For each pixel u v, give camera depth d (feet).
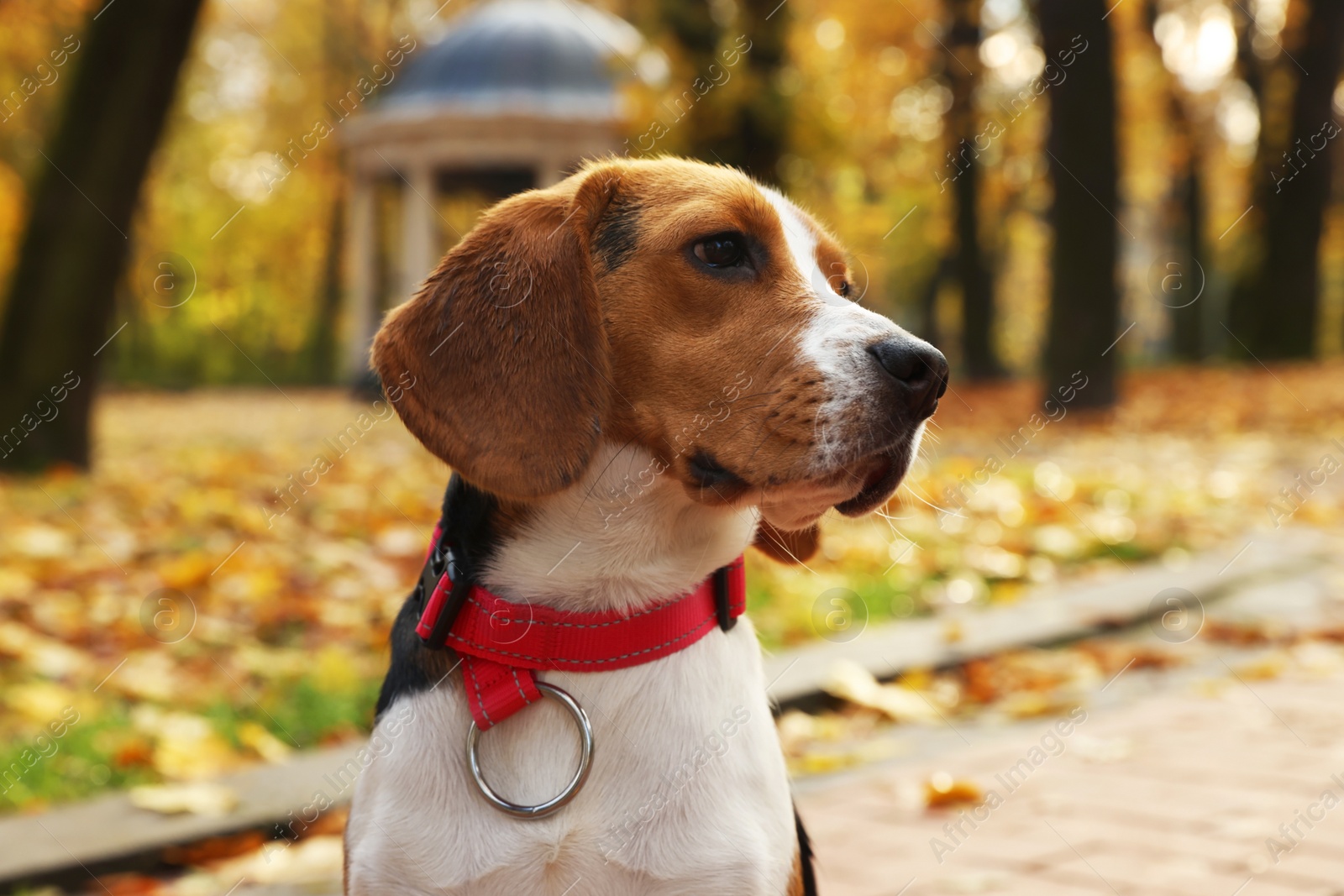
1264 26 77.00
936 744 15.89
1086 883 11.27
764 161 44.29
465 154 59.52
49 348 34.04
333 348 103.14
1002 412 53.42
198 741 14.96
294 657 18.02
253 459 37.24
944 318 118.42
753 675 8.11
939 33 62.39
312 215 96.63
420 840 7.07
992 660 19.16
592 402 7.59
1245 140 97.09
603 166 8.52
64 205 34.27
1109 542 27.22
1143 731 15.87
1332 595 23.80
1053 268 51.29
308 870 12.28
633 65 45.14
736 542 7.87
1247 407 53.57
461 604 7.54
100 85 34.76
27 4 45.32
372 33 87.97
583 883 7.15
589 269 7.81
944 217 85.15
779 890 7.36
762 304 7.84
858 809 13.44
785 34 44.45
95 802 13.47
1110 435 46.09
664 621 7.50
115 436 51.24
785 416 7.55
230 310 58.39
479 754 7.30
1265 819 12.66
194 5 35.24
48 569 21.65
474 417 7.61
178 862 12.51
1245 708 16.76
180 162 97.09
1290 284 75.56
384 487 30.12
